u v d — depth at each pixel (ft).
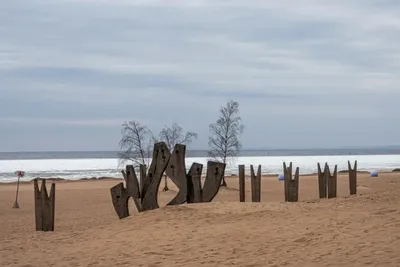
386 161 542.57
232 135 179.93
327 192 83.97
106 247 44.96
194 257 37.96
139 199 64.59
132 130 177.37
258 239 42.29
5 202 122.31
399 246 33.32
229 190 140.77
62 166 462.19
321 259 33.04
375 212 48.29
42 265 38.78
